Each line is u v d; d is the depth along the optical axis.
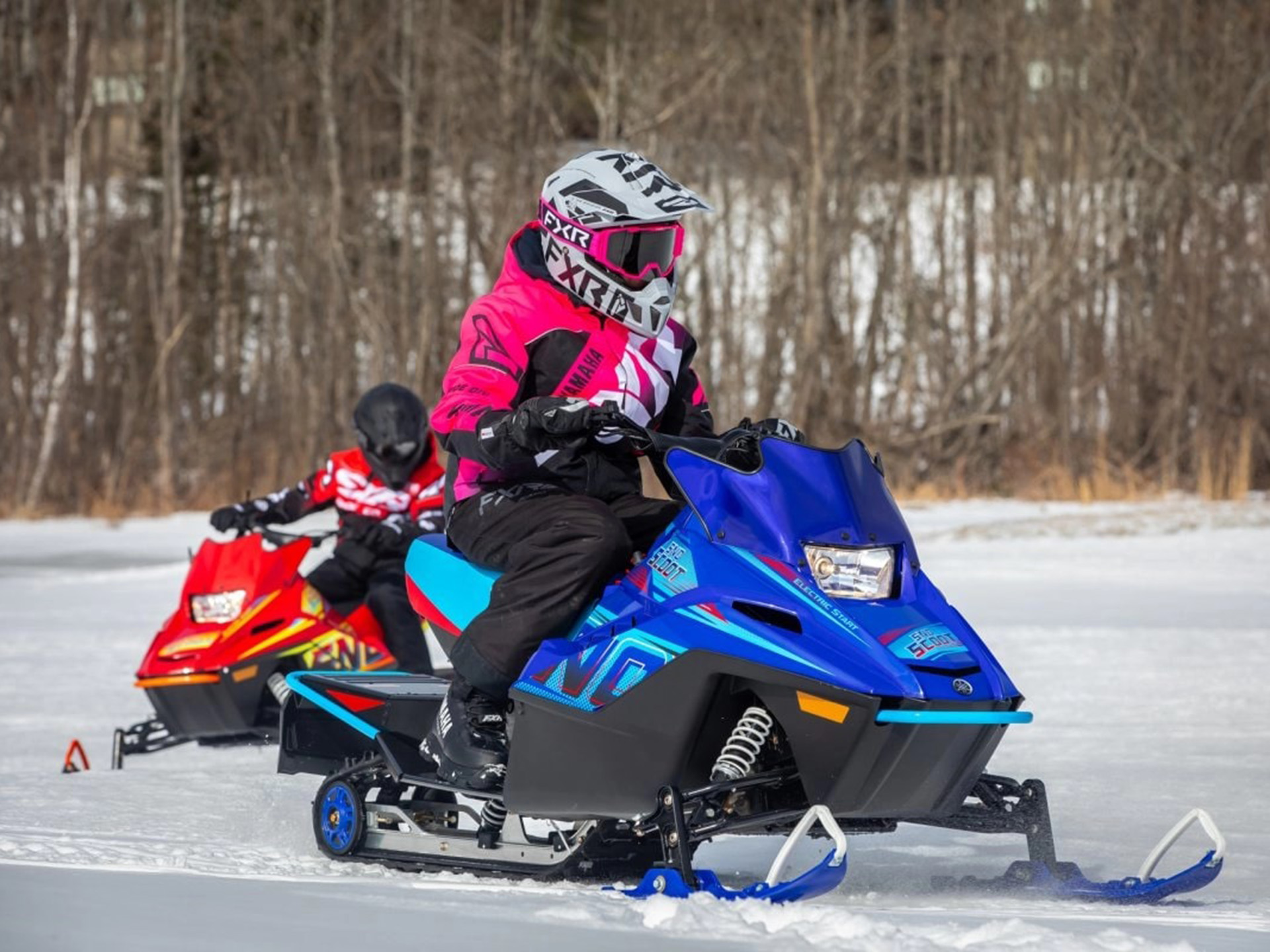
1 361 67.31
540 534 9.68
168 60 67.69
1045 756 15.20
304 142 71.94
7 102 70.62
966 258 67.94
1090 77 65.38
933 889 9.45
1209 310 63.72
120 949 6.37
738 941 6.94
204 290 75.50
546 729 9.43
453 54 68.19
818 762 8.57
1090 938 6.99
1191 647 22.52
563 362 10.11
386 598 16.33
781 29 66.56
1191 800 12.90
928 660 8.63
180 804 13.06
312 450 67.31
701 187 67.75
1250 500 55.97
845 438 65.88
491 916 7.48
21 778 14.70
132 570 37.25
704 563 9.16
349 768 10.65
